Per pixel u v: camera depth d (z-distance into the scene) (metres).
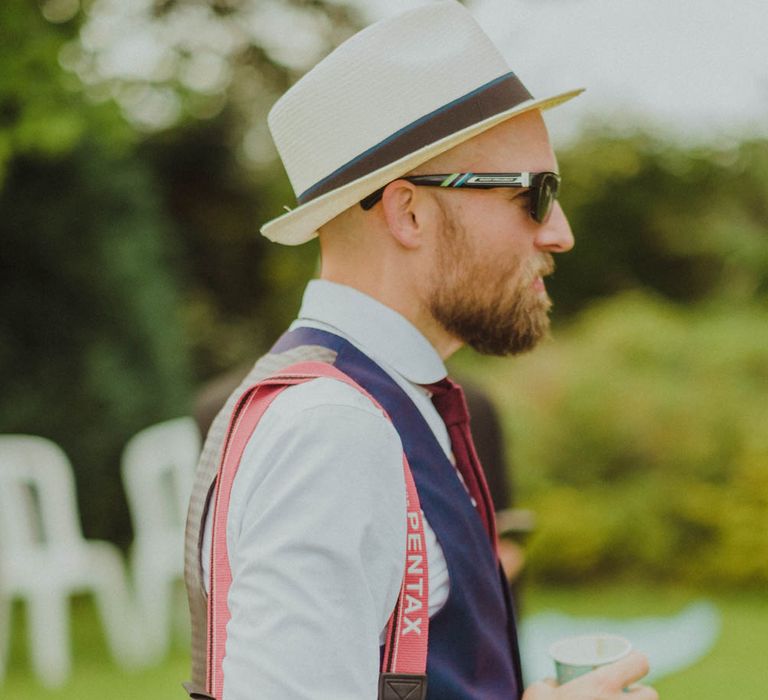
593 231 16.53
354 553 1.52
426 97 1.80
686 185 16.45
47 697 7.07
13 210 10.64
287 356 1.82
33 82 9.20
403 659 1.61
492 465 3.58
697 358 10.86
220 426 1.82
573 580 10.85
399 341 1.83
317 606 1.49
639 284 16.47
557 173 1.87
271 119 1.96
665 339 10.98
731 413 10.59
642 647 8.17
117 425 10.91
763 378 10.79
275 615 1.49
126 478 10.90
